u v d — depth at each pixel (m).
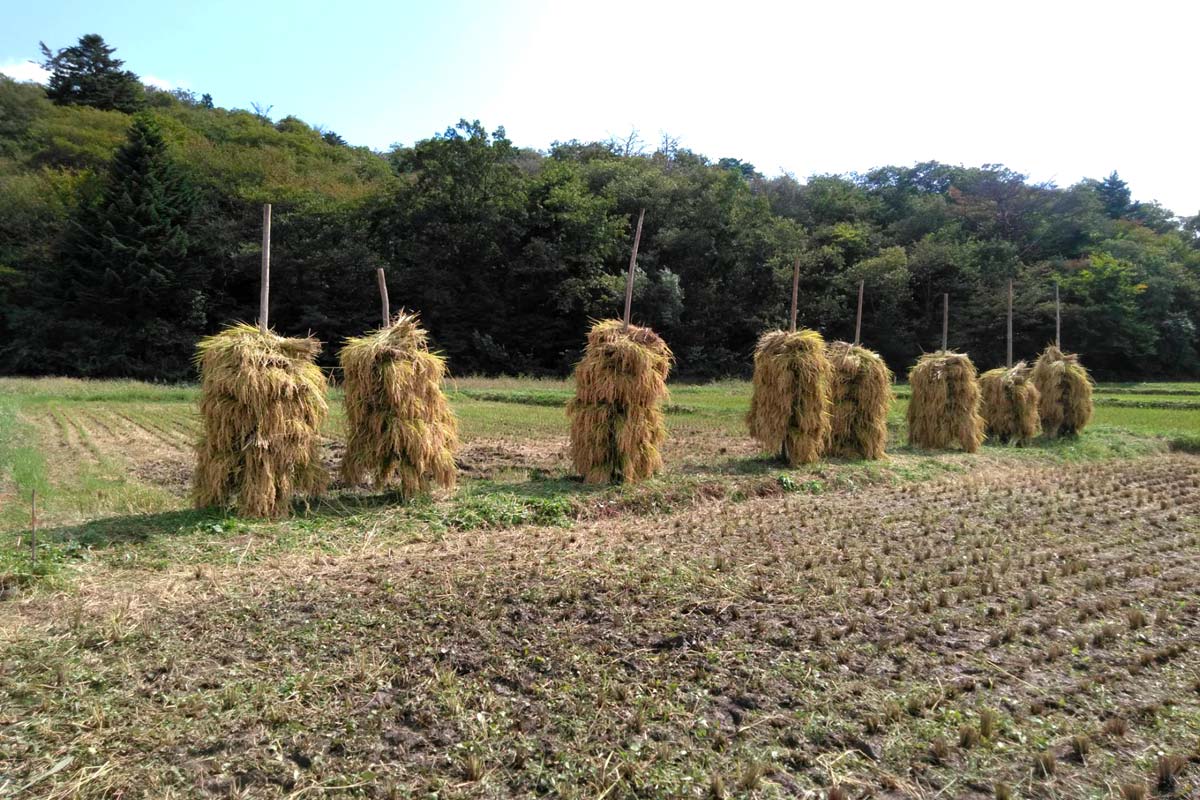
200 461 7.39
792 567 6.29
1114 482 10.73
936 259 43.59
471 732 3.60
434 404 8.48
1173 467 12.29
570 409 9.68
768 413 11.21
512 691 4.03
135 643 4.52
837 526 7.84
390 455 8.12
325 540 6.81
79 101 48.28
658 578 5.82
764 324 41.84
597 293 38.84
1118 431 16.59
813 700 4.00
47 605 5.07
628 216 42.84
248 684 4.02
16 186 37.09
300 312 37.81
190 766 3.28
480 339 38.31
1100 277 42.22
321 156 50.50
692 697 3.99
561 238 39.62
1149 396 29.56
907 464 11.89
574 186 40.22
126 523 6.97
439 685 4.04
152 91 57.31
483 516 7.72
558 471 11.01
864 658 4.55
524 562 6.20
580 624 4.91
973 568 6.45
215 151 40.84
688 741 3.58
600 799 3.11
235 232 36.59
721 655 4.51
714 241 43.09
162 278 33.34
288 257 36.03
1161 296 45.03
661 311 38.78
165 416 18.73
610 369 9.41
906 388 31.73
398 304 38.38
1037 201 50.75
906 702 4.00
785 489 9.91
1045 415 15.59
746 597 5.52
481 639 4.62
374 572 5.89
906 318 45.50
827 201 51.97
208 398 7.28
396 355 8.12
